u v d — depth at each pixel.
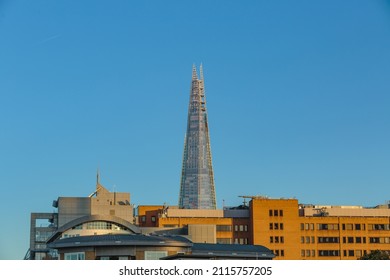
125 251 198.75
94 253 199.62
